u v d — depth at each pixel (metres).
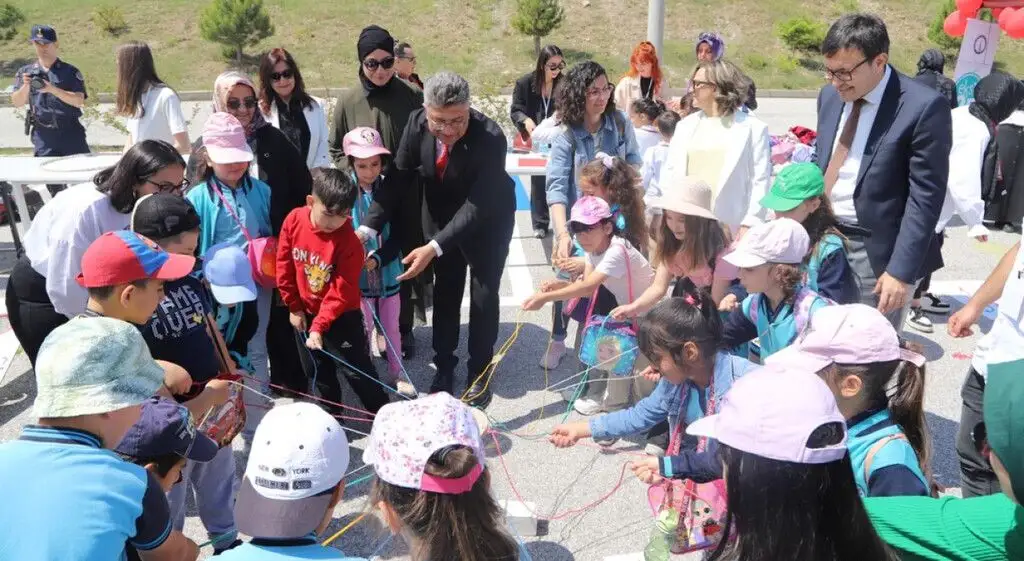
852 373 2.19
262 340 4.02
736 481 1.49
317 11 21.47
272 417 1.95
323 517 1.92
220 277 3.36
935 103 3.45
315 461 1.86
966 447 3.03
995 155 7.14
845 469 1.48
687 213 3.55
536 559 3.27
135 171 3.13
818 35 20.67
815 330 2.29
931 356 5.10
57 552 1.63
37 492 1.66
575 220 3.81
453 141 4.01
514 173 6.72
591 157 4.77
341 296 3.79
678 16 22.08
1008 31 8.97
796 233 3.00
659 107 6.69
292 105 5.11
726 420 1.53
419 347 5.27
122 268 2.40
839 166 3.74
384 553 2.58
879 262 3.72
